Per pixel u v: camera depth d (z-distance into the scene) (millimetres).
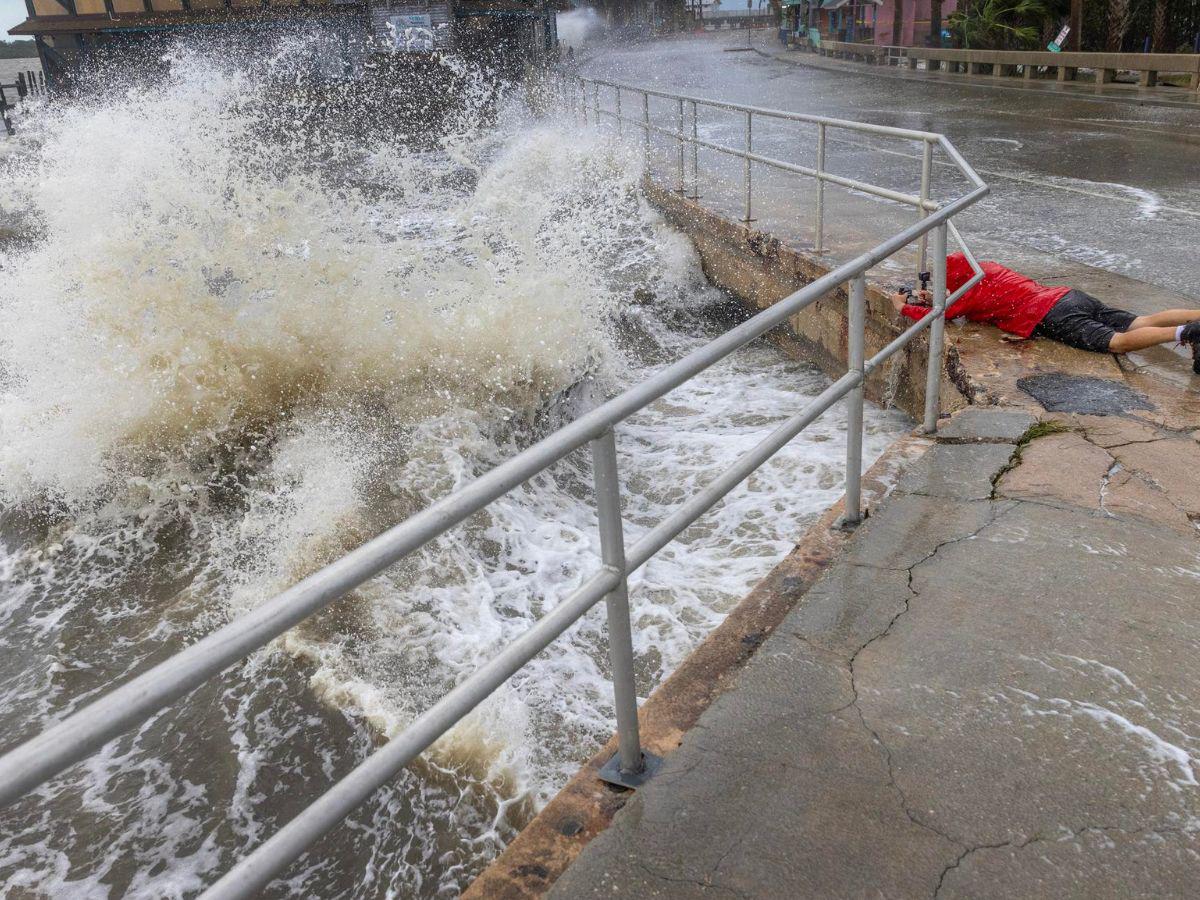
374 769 1525
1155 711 2393
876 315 6723
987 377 4957
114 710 1129
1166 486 3637
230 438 6215
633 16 80375
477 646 4168
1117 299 6094
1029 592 2938
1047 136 15492
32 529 5492
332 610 4430
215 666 1229
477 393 6703
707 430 6750
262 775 3570
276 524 5371
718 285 10391
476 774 3504
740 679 2621
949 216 3957
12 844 3314
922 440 4270
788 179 12281
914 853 1990
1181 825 2037
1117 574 3012
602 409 1904
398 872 3156
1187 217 9000
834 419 6695
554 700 3875
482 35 25391
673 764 2303
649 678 4027
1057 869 1935
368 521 5250
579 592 1971
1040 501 3541
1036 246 8117
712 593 4598
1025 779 2186
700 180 12477
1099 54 23781
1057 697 2459
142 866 3213
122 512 5633
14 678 4270
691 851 2025
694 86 32031
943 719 2402
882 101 23422
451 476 5695
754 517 5297
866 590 3023
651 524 5488
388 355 6922
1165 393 4621
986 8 30703
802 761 2285
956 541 3285
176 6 25328
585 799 2236
